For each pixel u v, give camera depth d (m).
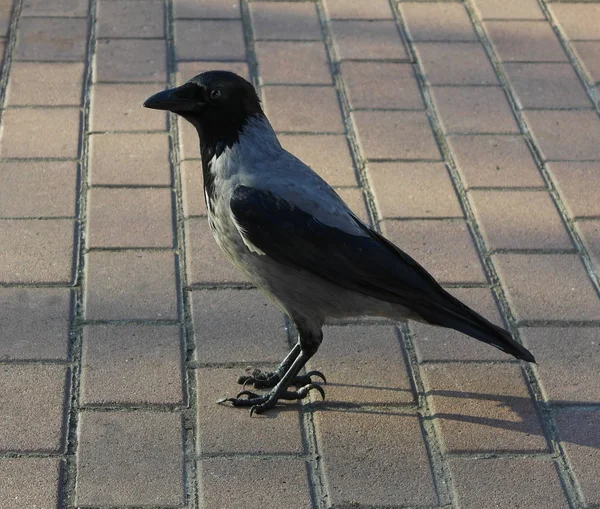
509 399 2.30
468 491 2.20
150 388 2.29
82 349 2.33
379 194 2.59
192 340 2.36
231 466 2.21
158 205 2.55
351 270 2.25
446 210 2.57
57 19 2.91
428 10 2.99
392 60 2.86
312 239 2.25
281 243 2.25
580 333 2.39
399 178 2.62
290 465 2.22
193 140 2.67
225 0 2.99
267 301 2.42
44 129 2.67
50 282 2.42
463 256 2.50
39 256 2.45
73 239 2.48
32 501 2.16
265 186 2.26
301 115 2.73
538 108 2.77
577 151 2.69
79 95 2.74
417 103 2.77
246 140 2.28
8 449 2.21
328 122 2.72
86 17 2.92
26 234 2.48
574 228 2.55
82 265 2.45
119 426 2.24
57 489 2.17
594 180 2.63
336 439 2.25
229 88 2.26
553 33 2.95
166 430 2.24
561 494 2.20
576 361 2.35
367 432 2.26
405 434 2.26
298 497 2.18
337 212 2.27
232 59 2.84
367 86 2.80
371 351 2.36
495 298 2.44
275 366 2.34
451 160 2.66
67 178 2.58
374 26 2.94
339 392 2.31
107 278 2.43
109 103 2.73
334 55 2.87
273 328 2.38
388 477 2.21
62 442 2.22
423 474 2.21
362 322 2.40
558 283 2.46
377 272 2.25
